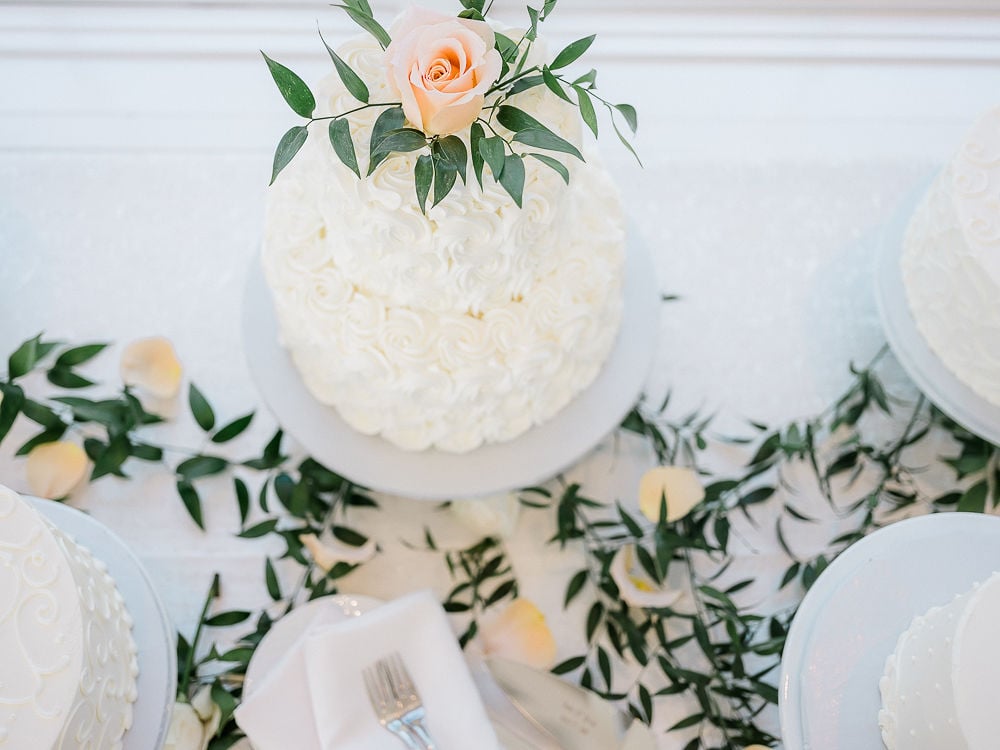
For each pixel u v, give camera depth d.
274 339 1.45
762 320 1.71
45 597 1.06
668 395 1.60
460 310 1.20
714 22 2.02
